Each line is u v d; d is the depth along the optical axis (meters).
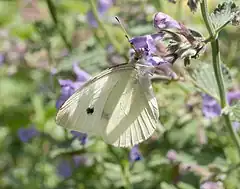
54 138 0.35
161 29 0.26
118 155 0.31
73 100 0.26
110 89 0.27
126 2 0.33
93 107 0.27
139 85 0.27
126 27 0.33
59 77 0.31
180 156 0.30
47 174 0.35
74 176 0.33
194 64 0.31
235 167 0.29
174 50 0.25
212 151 0.30
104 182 0.32
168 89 0.32
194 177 0.30
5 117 0.37
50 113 0.35
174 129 0.32
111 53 0.33
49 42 0.36
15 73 0.37
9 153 0.38
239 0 0.27
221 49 0.35
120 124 0.28
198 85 0.28
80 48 0.34
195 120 0.32
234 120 0.27
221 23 0.25
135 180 0.31
